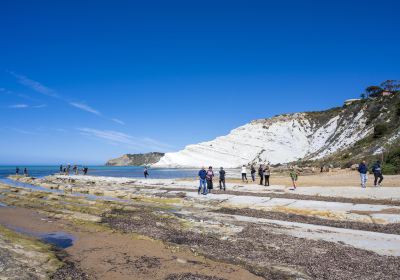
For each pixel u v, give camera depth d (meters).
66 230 17.36
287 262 12.21
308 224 18.28
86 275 11.08
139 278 10.89
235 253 13.30
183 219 19.64
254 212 22.00
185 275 11.12
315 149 139.00
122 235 16.22
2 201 28.28
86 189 37.19
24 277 10.27
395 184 31.55
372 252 13.25
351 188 29.50
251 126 172.88
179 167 159.38
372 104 125.31
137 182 47.84
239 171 101.00
